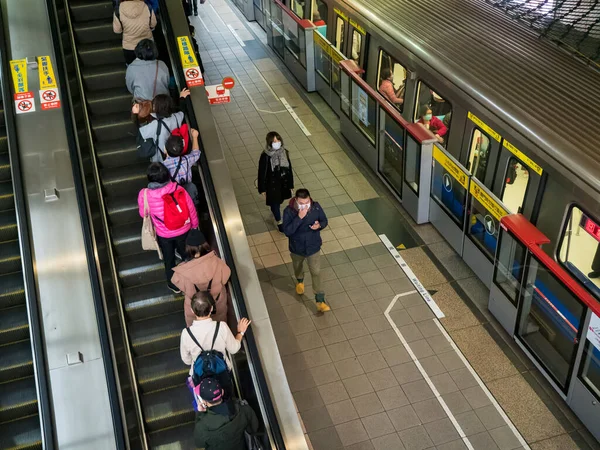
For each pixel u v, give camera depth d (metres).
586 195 6.65
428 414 7.67
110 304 6.10
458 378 8.08
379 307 9.09
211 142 7.18
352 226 10.59
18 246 6.91
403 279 9.54
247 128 13.33
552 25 9.21
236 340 5.62
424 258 9.89
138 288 6.82
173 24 8.11
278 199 10.04
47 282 6.09
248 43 17.11
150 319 6.69
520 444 7.31
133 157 7.59
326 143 12.73
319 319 8.96
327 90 13.80
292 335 8.75
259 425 5.83
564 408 7.68
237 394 6.40
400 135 10.34
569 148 6.77
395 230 10.48
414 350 8.45
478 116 8.37
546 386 7.93
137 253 7.05
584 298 6.70
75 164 6.32
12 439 5.88
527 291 7.78
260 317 6.12
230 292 6.22
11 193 7.15
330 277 9.64
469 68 8.48
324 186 11.52
